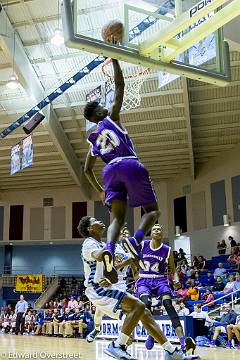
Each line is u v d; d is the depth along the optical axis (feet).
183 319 26.94
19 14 47.65
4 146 71.97
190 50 14.40
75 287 79.15
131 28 13.65
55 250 94.43
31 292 81.05
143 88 56.13
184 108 57.88
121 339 12.60
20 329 57.41
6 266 92.53
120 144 10.17
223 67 14.89
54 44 51.01
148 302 18.63
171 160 75.51
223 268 56.85
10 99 59.93
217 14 12.51
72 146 72.43
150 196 9.93
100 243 14.61
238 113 60.59
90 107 10.94
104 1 37.42
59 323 49.88
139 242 9.41
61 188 89.35
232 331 31.45
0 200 91.91
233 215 69.46
